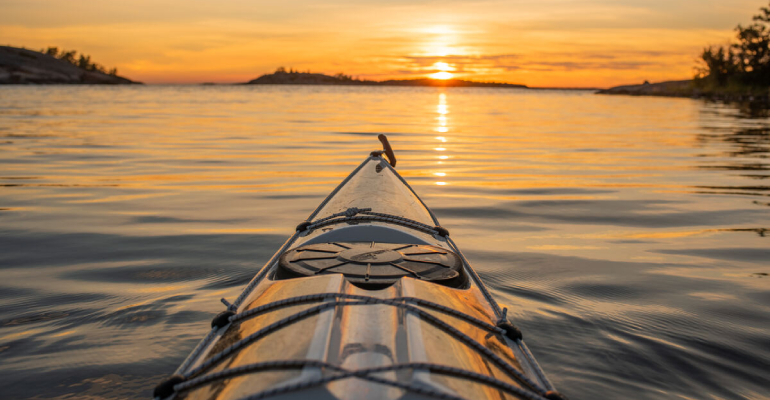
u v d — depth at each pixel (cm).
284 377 148
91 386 248
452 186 770
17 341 288
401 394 141
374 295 198
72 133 1445
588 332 307
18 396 239
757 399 243
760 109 3500
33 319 317
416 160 1034
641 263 432
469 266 293
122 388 247
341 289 191
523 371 193
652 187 763
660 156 1100
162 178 801
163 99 4409
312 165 942
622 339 299
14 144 1178
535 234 521
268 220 564
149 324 311
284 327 178
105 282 380
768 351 287
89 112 2483
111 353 277
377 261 233
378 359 155
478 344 189
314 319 174
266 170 884
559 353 282
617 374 263
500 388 168
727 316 331
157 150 1112
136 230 519
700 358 279
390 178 430
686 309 341
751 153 1148
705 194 714
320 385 141
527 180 820
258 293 230
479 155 1110
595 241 497
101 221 552
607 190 740
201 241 484
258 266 415
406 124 2006
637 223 564
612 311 337
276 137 1425
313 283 201
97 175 816
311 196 688
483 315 222
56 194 679
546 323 317
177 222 552
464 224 559
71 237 493
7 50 16125
